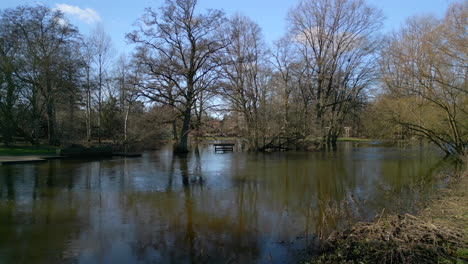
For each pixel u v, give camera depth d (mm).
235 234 7449
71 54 29766
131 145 31484
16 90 26578
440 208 8719
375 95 28500
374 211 9156
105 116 39250
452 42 15672
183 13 27156
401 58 19234
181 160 23516
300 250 6438
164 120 29672
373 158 24547
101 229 7770
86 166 19047
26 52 26422
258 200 10789
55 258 6160
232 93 29141
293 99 34812
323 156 26703
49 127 30828
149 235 7387
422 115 22016
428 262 5309
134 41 26453
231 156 27047
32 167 18141
